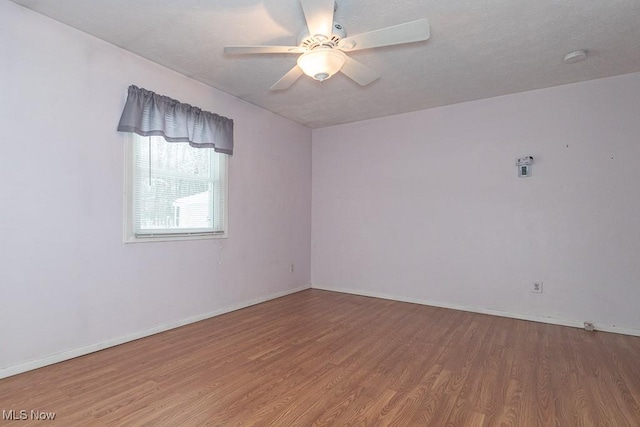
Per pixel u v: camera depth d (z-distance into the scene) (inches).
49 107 90.4
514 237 141.6
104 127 102.0
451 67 117.1
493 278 145.9
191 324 127.6
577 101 129.9
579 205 129.3
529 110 138.7
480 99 148.6
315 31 74.7
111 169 103.8
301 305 158.2
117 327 105.6
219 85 134.2
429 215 161.6
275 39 99.9
